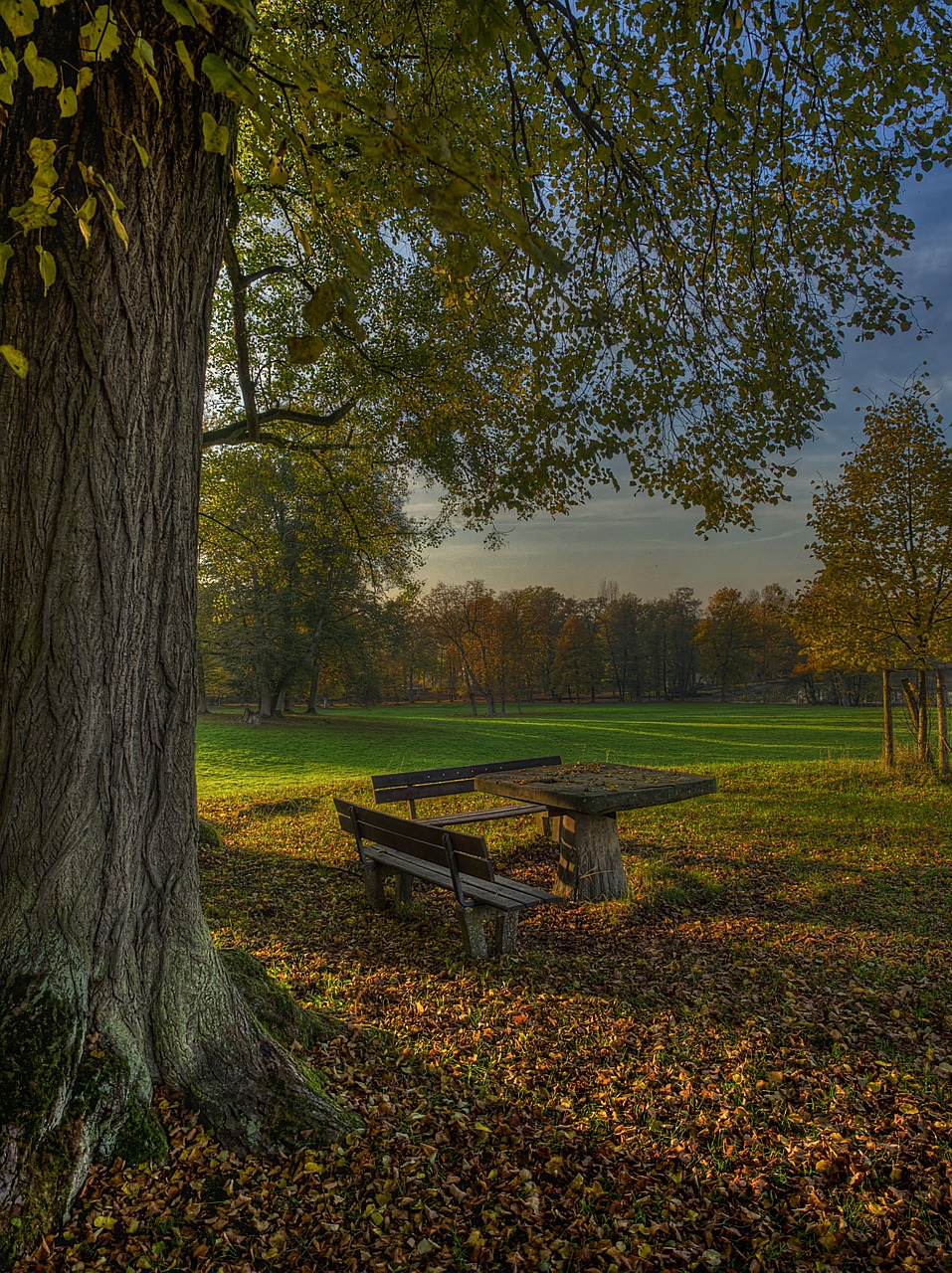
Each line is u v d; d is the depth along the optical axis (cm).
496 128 458
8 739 279
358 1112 326
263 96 232
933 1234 268
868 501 1549
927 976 515
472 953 536
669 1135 327
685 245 614
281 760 2433
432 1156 301
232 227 791
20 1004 265
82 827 285
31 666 279
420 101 438
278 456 1241
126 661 298
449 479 1110
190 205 305
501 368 962
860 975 517
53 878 280
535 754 2636
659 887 729
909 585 1527
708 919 651
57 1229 245
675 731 3684
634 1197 286
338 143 467
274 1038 352
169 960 312
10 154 267
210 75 170
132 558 297
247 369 904
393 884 764
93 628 286
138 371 292
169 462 310
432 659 7144
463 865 540
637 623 8656
